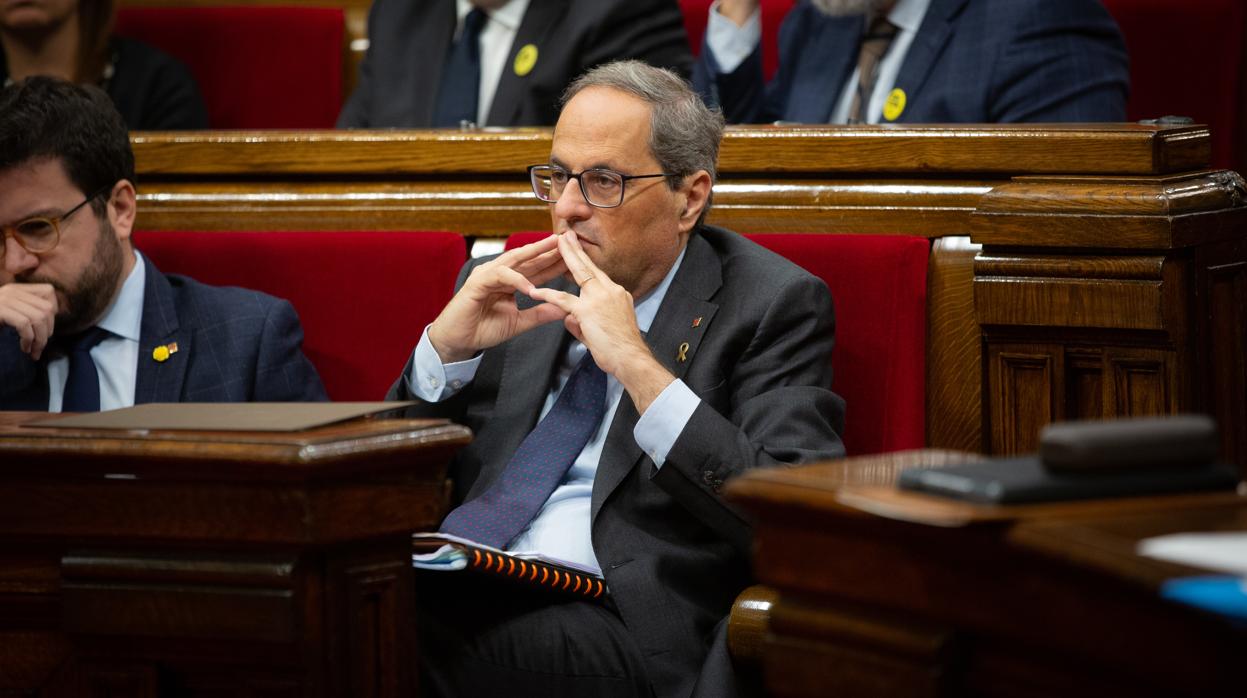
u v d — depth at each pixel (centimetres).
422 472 564
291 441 525
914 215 817
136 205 955
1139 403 733
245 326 852
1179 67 1069
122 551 559
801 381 742
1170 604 364
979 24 1041
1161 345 723
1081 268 732
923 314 787
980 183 808
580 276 732
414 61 1217
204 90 1309
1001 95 1026
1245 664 353
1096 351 739
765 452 699
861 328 792
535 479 754
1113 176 755
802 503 443
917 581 428
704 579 720
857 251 798
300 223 938
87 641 570
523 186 905
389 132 930
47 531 568
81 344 842
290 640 538
